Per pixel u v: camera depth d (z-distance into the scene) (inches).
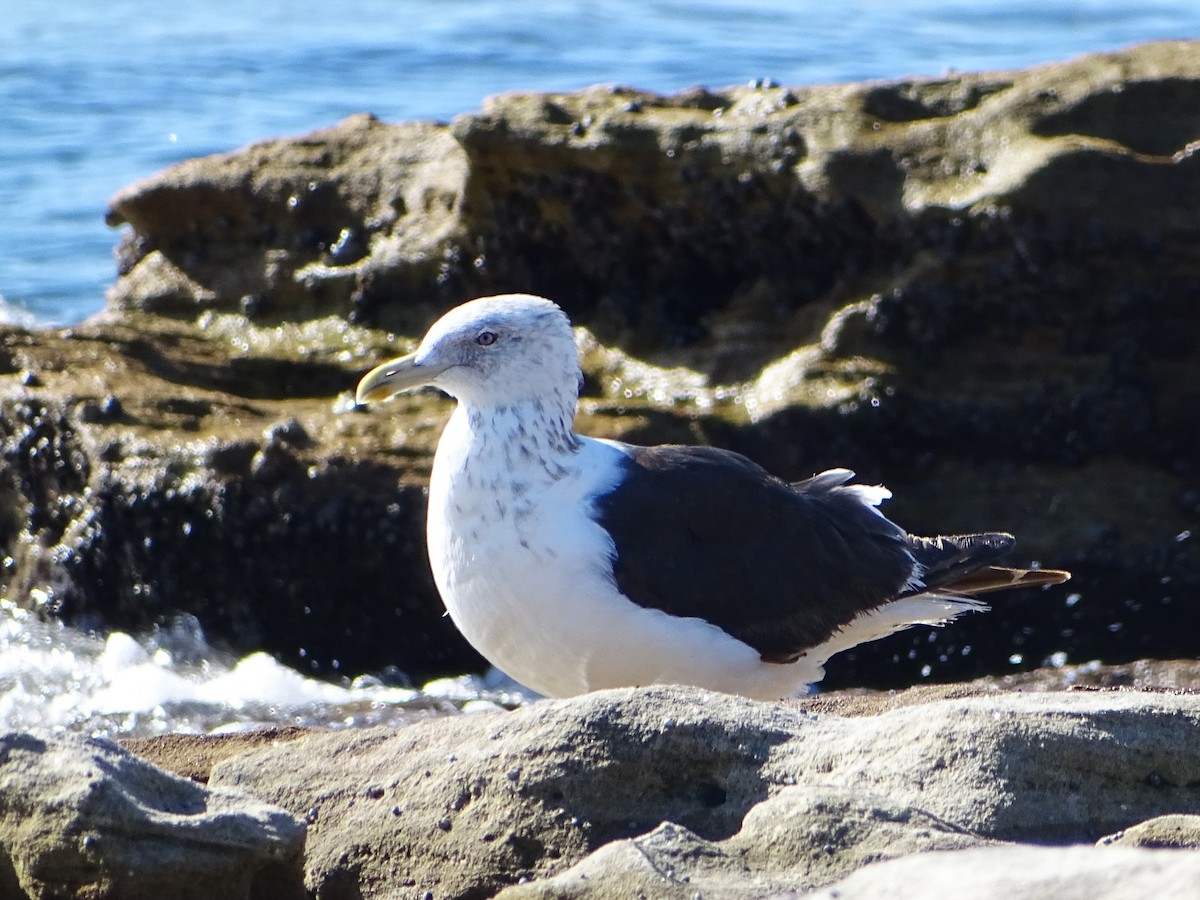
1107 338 546.6
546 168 585.6
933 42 1143.0
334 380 597.9
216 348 616.7
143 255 668.7
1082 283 542.3
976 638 532.1
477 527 353.7
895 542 402.0
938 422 542.6
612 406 542.6
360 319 622.2
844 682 530.9
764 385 553.3
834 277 573.3
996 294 548.1
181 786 260.2
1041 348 550.6
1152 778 250.8
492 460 354.6
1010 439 545.3
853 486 413.4
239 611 523.5
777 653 372.5
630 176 579.8
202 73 1090.7
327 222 642.2
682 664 356.5
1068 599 531.8
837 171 559.2
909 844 226.1
